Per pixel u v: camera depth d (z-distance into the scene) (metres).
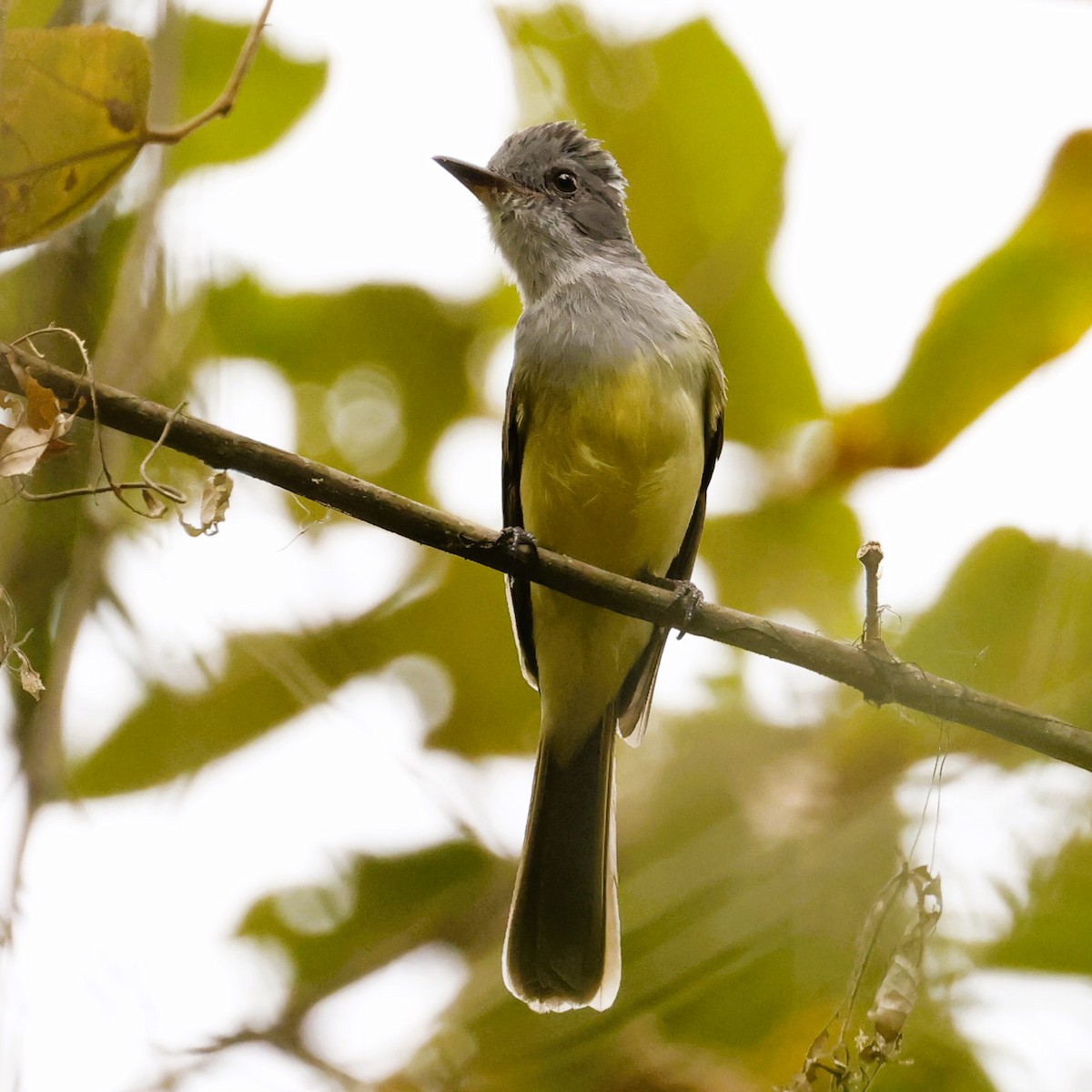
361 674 9.06
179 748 8.73
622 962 8.36
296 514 8.76
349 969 8.32
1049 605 8.45
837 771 8.91
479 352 9.48
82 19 7.38
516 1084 7.90
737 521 9.38
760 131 9.05
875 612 6.63
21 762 6.88
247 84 8.73
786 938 8.32
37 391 5.52
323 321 9.10
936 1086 7.77
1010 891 8.12
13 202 5.02
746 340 9.16
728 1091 7.82
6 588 7.16
